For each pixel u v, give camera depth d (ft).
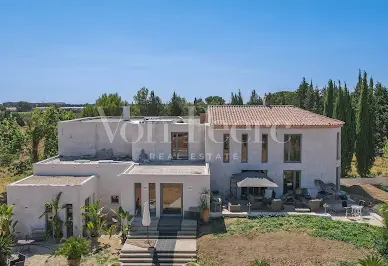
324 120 112.47
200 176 94.79
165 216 96.53
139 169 103.71
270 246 80.33
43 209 91.20
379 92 250.37
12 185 91.30
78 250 75.61
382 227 86.48
